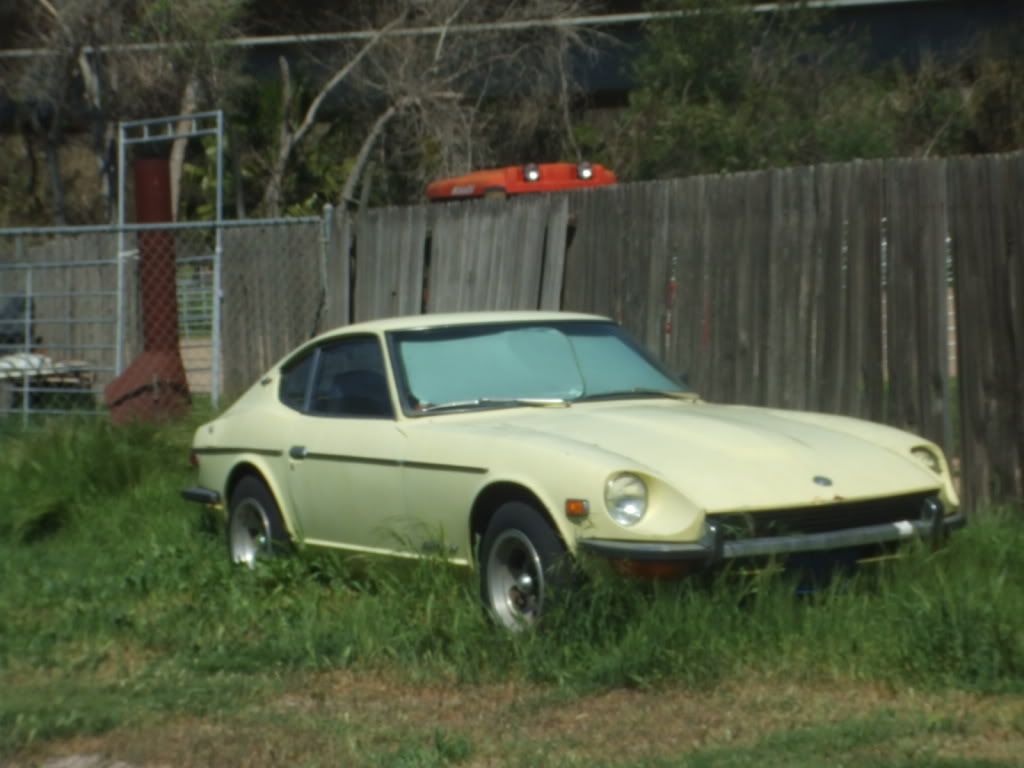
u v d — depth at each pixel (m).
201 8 32.38
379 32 33.91
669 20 29.45
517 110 35.12
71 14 32.25
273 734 7.27
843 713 7.23
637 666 7.69
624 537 7.91
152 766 6.93
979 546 9.33
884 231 10.98
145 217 16.59
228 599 9.58
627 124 31.73
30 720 7.53
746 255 11.91
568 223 13.41
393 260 15.09
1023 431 10.24
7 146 40.97
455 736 7.02
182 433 14.44
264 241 16.45
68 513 12.81
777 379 11.68
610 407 9.49
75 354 20.20
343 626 8.88
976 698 7.38
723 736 6.96
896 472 8.57
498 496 8.59
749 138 27.94
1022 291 10.23
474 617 8.47
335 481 9.67
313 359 10.38
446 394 9.48
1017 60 30.97
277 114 36.41
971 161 10.46
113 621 9.41
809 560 8.28
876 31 35.62
